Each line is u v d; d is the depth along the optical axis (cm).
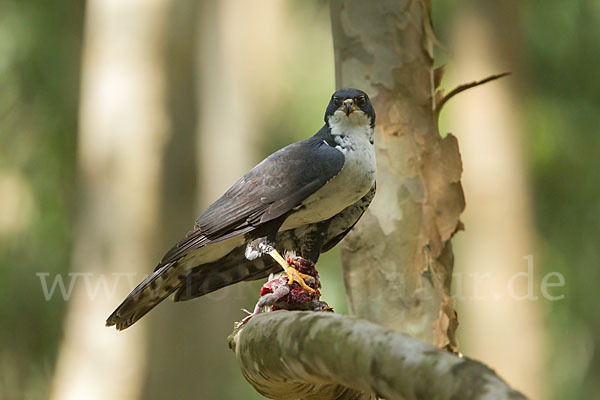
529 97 1828
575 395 1711
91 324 1302
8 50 1589
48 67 1625
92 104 1349
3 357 1587
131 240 1312
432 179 670
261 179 643
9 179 1638
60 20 1648
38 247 1623
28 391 1590
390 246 665
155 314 1336
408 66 675
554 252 1795
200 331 1414
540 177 1847
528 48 1833
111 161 1325
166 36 1347
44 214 1630
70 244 1622
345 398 488
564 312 1739
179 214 1341
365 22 679
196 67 1394
